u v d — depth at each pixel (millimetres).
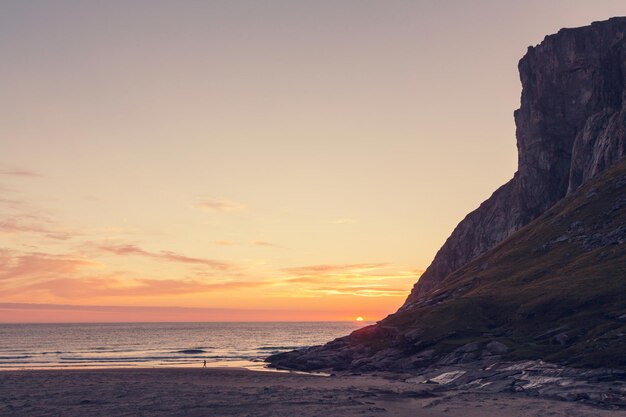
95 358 153000
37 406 55062
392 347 99625
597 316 84125
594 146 161250
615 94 164250
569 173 170750
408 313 114375
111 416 49062
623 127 150625
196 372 98375
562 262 116000
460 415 49688
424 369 84438
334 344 115188
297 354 121438
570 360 68000
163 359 147500
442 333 96188
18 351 189250
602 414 48375
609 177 143125
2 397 61781
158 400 58906
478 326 96188
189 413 50531
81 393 65250
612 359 64812
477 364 77812
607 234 118500
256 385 75375
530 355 75062
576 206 139750
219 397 61219
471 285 126938
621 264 101188
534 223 151625
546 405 53750
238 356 158375
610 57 169875
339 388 70062
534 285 107750
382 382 77500
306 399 59344
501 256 137500
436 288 148375
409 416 49062
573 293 94250
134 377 87812
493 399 58219
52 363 135625
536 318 91188
